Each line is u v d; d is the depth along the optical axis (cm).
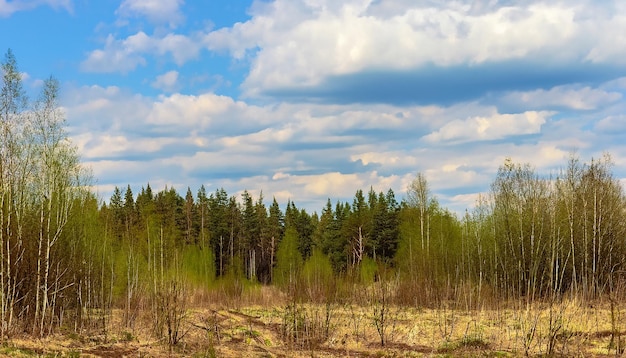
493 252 4081
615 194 4281
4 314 2162
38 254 2314
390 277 3934
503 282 3534
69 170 2664
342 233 6988
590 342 2189
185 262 4012
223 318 3100
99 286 3117
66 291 2691
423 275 3906
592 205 3969
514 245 3878
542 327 2447
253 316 3253
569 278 3856
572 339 2242
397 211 7188
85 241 2870
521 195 4028
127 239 3622
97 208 3222
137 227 4066
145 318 2844
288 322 2816
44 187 2508
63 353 1928
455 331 2552
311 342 2384
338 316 2962
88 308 2711
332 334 2548
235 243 8250
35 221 2558
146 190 7806
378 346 2319
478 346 2219
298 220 8512
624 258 3897
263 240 8206
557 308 2709
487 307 3180
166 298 2453
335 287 3334
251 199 8369
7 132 2350
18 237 2366
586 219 3744
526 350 2014
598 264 3516
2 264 2178
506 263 3666
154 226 4081
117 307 3453
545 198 3934
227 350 2177
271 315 3291
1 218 2216
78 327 2553
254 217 8331
